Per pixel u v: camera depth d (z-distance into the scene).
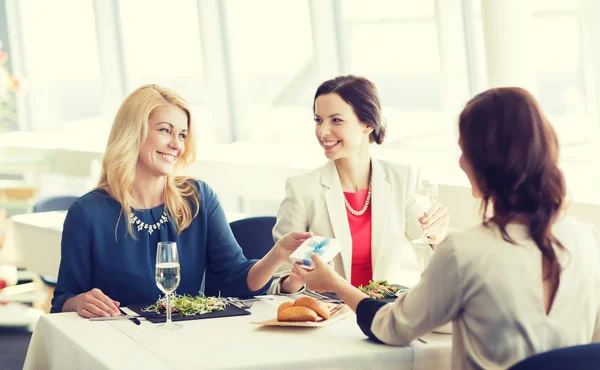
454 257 1.93
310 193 3.10
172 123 2.85
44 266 4.79
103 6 7.22
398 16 4.89
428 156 4.86
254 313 2.58
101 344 2.21
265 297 2.82
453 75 4.57
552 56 4.07
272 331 2.35
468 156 1.95
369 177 3.16
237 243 3.38
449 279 1.94
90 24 7.51
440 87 4.66
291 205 3.10
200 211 3.00
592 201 3.53
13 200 6.42
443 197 4.20
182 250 2.93
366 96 3.05
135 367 2.00
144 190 2.89
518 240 1.91
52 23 7.94
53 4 7.88
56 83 8.05
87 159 6.89
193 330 2.36
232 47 6.27
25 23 8.20
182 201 2.94
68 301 2.65
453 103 4.60
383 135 3.14
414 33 4.81
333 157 3.06
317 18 5.30
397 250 3.09
